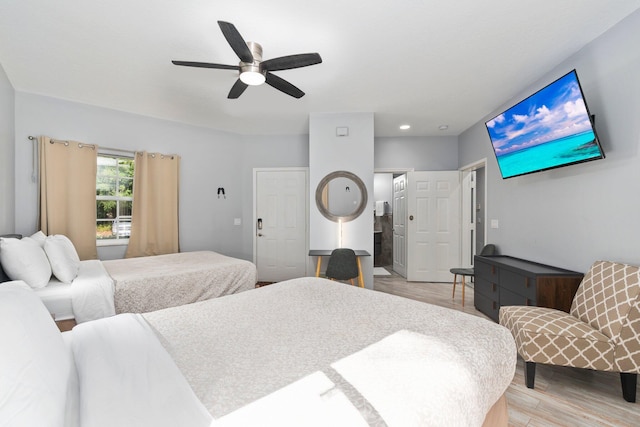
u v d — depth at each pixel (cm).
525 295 264
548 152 258
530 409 180
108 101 363
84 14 202
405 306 163
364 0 190
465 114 411
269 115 416
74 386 90
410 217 515
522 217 333
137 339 117
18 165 327
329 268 361
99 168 391
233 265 318
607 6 197
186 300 278
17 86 318
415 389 86
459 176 504
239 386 88
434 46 243
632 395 185
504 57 261
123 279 252
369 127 402
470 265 504
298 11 200
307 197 508
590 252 240
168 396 81
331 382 89
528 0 191
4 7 194
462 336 123
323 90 330
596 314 201
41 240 271
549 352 194
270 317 148
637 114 202
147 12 200
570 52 253
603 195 228
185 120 439
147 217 410
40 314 99
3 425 63
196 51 249
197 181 465
